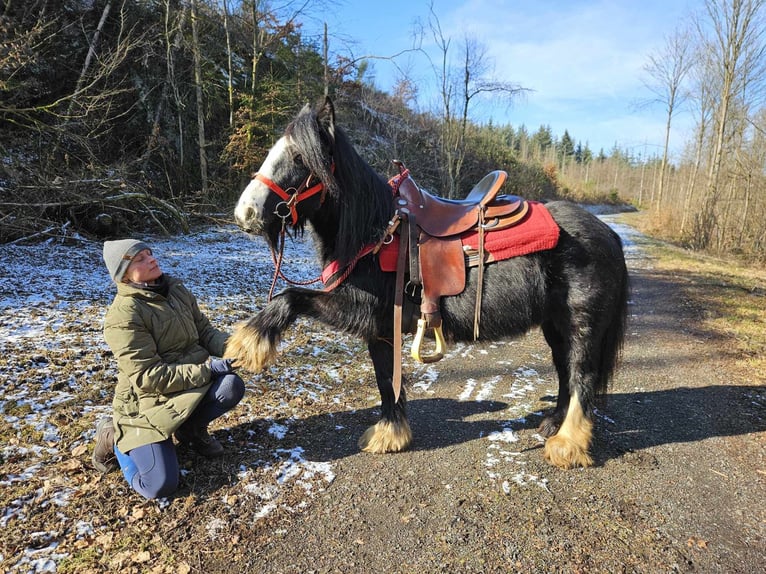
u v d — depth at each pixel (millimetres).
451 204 2688
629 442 3096
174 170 11438
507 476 2629
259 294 6078
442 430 3152
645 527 2254
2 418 2674
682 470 2770
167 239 9219
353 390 3684
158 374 2215
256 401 3326
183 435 2596
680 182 22953
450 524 2219
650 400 3814
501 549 2070
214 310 5113
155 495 2191
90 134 8805
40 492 2189
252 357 2354
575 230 2621
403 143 17469
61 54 10078
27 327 4004
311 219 2467
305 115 2262
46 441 2547
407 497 2414
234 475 2486
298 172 2256
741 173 15430
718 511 2402
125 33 11078
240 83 14070
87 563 1859
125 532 2037
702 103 18672
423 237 2496
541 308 2650
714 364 4758
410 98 17688
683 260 12938
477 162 22859
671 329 6137
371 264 2459
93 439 2602
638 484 2607
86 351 3629
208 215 10914
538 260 2555
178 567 1880
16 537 1931
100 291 5277
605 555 2057
